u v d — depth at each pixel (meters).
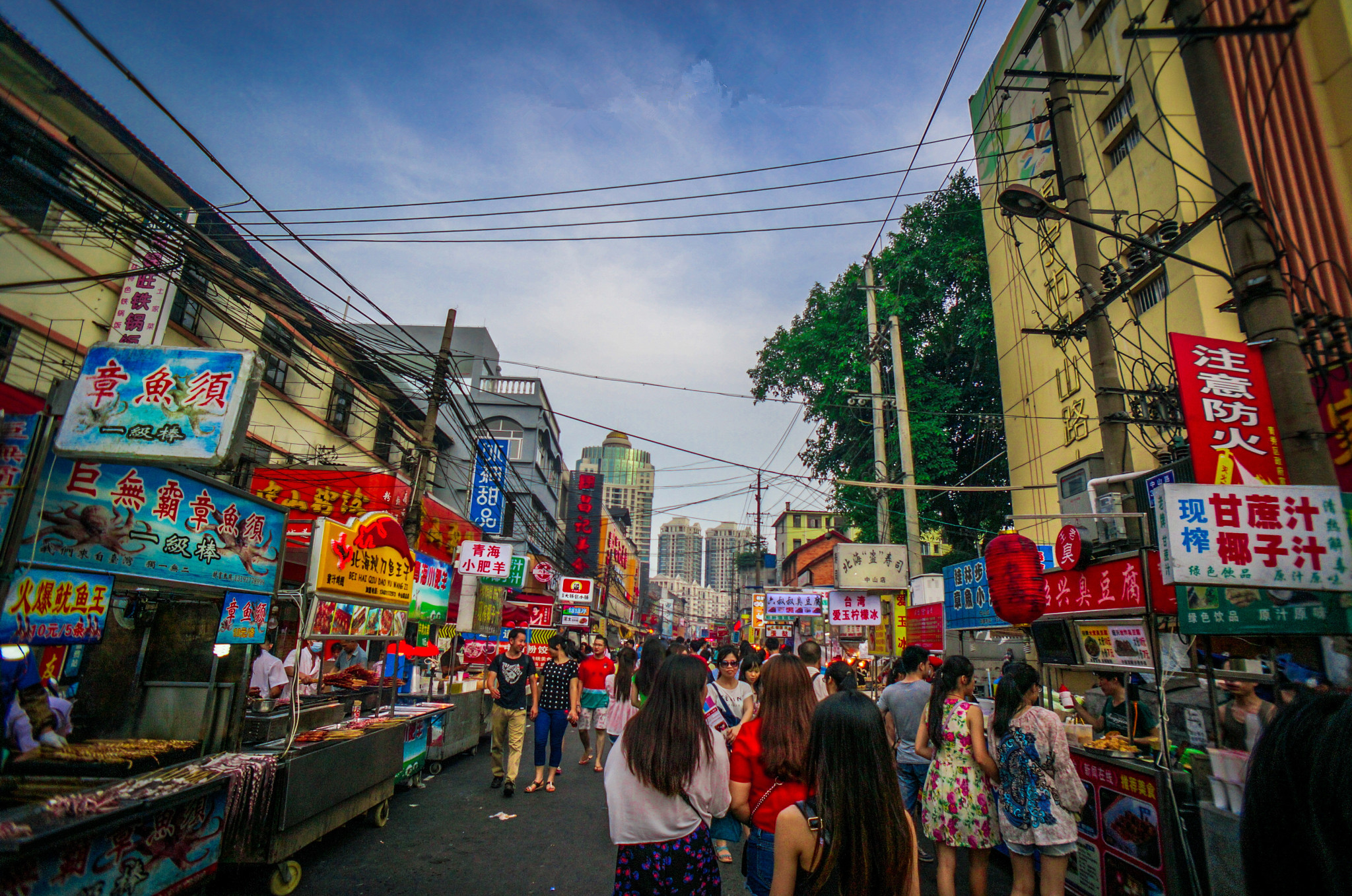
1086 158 11.80
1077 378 11.86
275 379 13.87
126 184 6.24
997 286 15.01
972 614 7.23
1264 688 4.42
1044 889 3.73
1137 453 10.33
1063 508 12.15
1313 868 1.39
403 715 7.10
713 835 4.20
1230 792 3.61
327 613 5.29
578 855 5.28
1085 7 12.04
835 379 19.02
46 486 3.26
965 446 19.84
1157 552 4.41
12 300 8.73
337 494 12.73
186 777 3.89
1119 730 5.26
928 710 4.43
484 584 14.71
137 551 3.71
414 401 19.92
